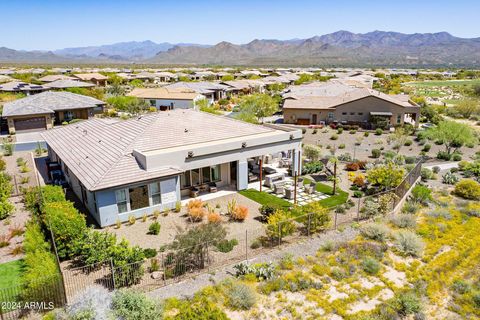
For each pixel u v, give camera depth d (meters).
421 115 64.19
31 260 15.04
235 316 13.73
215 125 29.81
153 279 15.90
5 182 26.03
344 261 17.67
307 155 36.16
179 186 23.97
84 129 32.47
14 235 19.97
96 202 21.09
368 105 56.69
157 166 23.06
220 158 25.75
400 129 48.00
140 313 12.91
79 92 75.06
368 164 34.41
